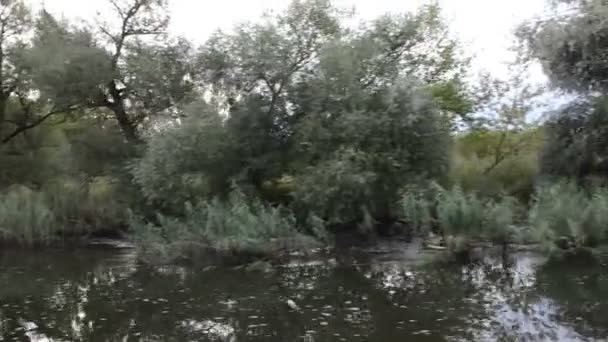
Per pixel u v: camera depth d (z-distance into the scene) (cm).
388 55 2045
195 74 2312
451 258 1443
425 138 1789
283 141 1917
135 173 1903
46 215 2002
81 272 1581
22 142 2758
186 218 1770
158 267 1594
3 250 1945
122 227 2102
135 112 2448
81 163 2373
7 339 991
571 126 1784
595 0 1686
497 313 1007
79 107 2488
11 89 2686
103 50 2408
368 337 917
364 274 1398
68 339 987
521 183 2016
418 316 1018
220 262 1581
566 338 856
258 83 1984
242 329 1000
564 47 1734
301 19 1988
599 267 1304
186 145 1823
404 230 1744
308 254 1605
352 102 1781
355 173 1656
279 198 1886
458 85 2339
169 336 982
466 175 2038
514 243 1444
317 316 1052
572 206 1398
